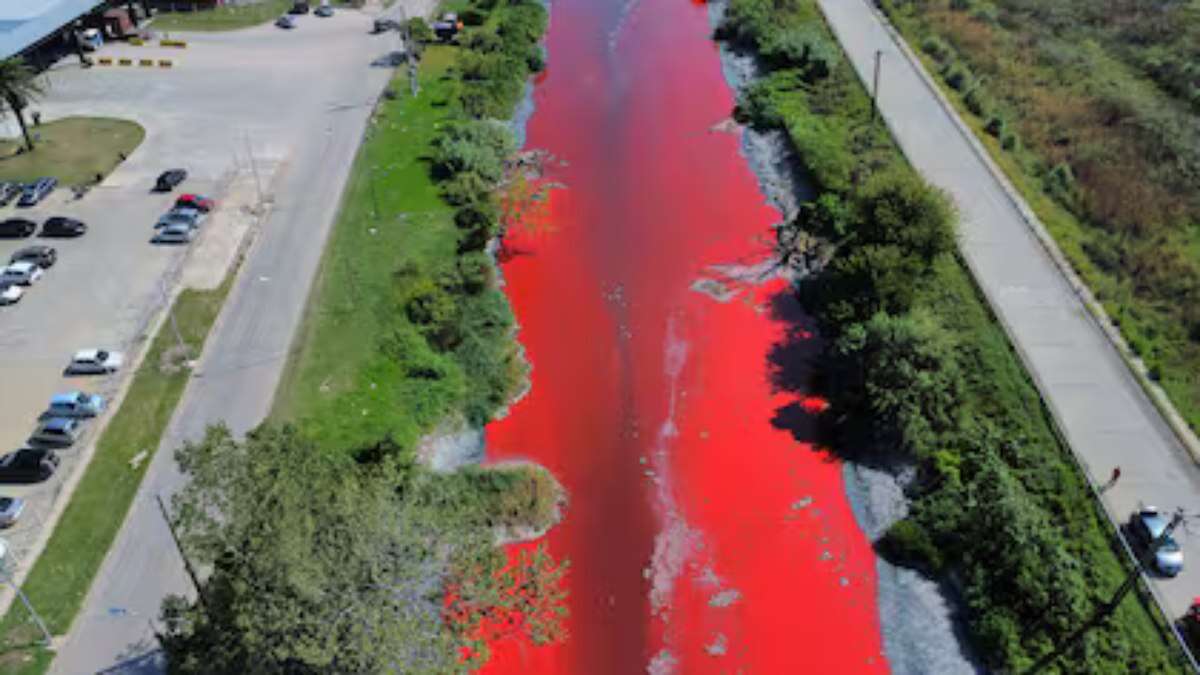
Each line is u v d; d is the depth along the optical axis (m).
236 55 110.38
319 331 69.00
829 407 64.94
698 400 66.25
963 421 59.75
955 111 92.69
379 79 104.88
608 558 56.22
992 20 110.31
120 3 114.38
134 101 100.50
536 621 47.91
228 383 64.44
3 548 52.44
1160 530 51.38
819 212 78.50
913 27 110.81
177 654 41.28
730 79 107.38
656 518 58.50
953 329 65.94
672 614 53.25
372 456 57.22
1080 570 51.03
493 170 87.31
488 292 74.50
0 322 69.88
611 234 82.38
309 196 84.56
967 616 51.91
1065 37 106.44
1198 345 65.06
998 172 82.88
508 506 58.34
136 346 67.50
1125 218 76.56
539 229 82.88
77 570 52.25
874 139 88.12
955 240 69.81
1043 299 68.69
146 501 56.12
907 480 59.22
